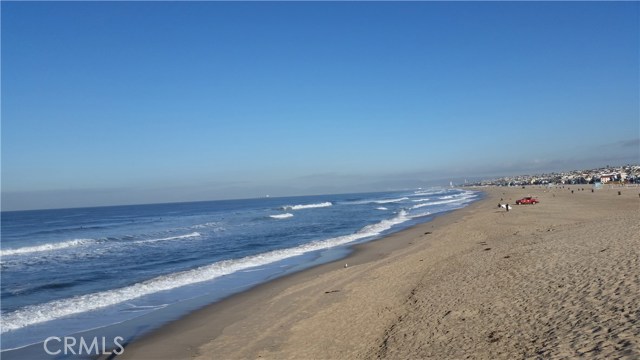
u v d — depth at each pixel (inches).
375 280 605.3
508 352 287.4
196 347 404.8
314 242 1190.9
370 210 2792.8
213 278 738.2
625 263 423.2
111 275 850.1
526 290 416.2
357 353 351.6
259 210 3710.6
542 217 1350.9
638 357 223.0
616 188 3614.7
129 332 459.5
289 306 517.7
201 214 3572.8
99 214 4726.9
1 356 402.0
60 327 486.6
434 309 424.5
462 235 1037.2
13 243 1691.7
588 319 302.2
